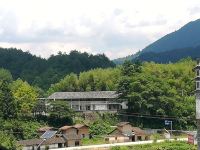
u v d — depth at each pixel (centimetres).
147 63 15762
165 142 10000
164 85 12438
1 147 8181
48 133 10094
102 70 17312
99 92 13500
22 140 9588
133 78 12206
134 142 10294
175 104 12225
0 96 10469
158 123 12062
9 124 9962
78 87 16188
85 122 11688
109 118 12294
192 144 9625
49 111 11506
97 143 10356
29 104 11300
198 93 6412
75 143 10075
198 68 6431
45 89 19738
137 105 11931
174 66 15412
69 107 11694
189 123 12388
